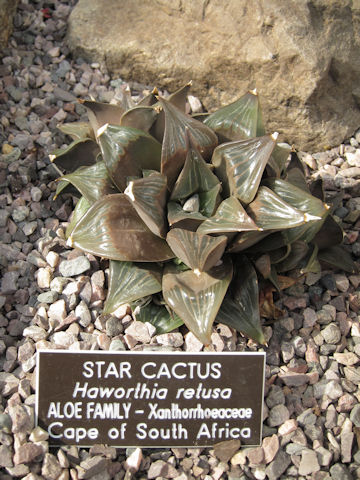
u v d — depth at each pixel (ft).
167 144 0.97
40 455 0.92
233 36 1.35
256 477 0.94
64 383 0.93
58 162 1.16
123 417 0.93
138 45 1.43
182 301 0.94
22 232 1.19
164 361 0.93
